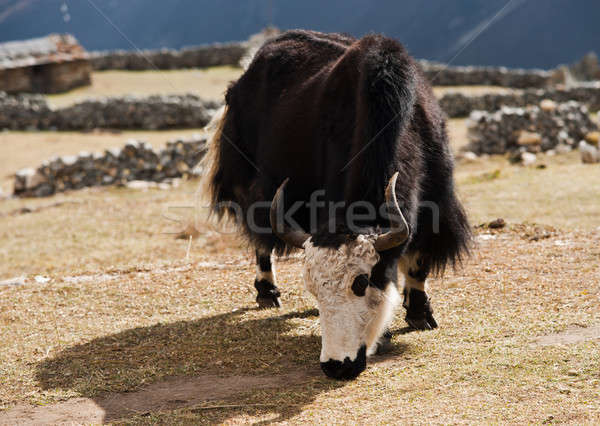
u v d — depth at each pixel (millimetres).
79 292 7617
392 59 5191
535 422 3785
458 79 32688
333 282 4426
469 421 3871
